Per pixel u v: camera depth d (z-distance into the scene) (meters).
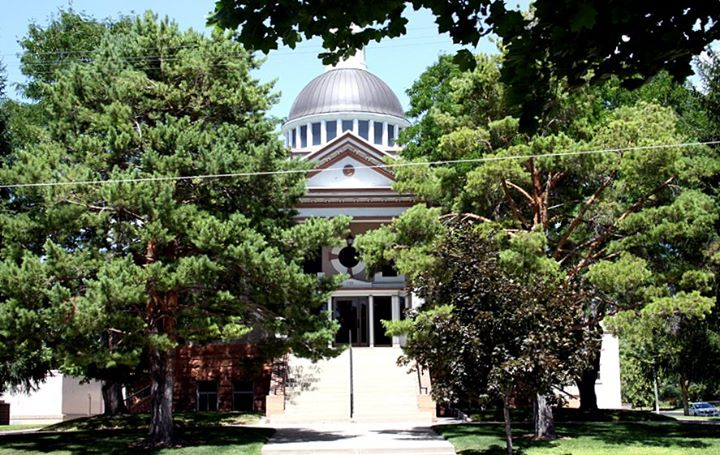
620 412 35.50
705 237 27.58
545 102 7.75
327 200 39.59
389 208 39.91
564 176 29.03
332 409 34.28
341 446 23.98
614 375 43.62
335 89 67.81
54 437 27.12
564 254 30.72
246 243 22.72
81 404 50.44
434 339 19.81
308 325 25.72
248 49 7.50
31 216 24.03
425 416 33.81
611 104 37.75
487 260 19.80
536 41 7.32
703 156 27.73
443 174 27.91
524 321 19.09
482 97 27.73
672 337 28.97
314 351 26.28
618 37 7.13
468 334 19.12
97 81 24.77
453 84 28.19
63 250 21.88
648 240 25.27
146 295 21.47
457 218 28.92
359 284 41.66
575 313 20.06
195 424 32.09
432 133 41.19
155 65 25.61
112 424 31.53
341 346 27.02
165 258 24.42
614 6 6.61
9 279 21.02
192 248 24.94
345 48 7.78
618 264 24.00
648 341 27.47
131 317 21.78
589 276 24.20
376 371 37.19
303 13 7.32
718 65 29.58
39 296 21.56
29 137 30.73
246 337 38.50
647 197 25.89
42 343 22.70
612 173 25.86
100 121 24.12
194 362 38.28
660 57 7.16
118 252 24.61
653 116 25.81
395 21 7.64
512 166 24.83
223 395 37.97
